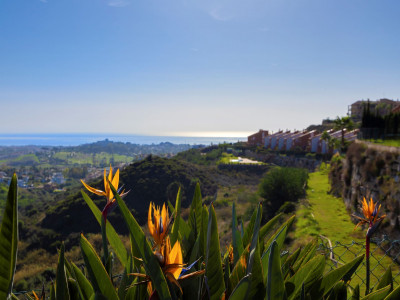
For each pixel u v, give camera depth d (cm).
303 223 1894
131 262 125
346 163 2533
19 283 1892
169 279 94
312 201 2772
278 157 8869
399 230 1398
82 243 106
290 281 132
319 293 131
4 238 81
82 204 4462
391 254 1194
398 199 1462
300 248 167
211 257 111
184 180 6094
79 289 117
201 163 10538
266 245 151
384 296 125
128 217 94
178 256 96
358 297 141
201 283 118
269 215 2930
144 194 5353
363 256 134
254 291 109
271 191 3167
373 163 1862
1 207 3206
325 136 6500
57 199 6494
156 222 99
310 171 7031
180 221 147
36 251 3719
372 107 8944
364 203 184
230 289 117
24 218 4728
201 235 130
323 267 131
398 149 1602
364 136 2984
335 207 2458
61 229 3981
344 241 1515
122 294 118
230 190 5909
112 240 124
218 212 2759
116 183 125
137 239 94
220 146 12850
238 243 133
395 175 1570
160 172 6084
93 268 105
